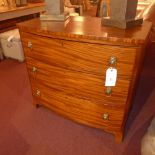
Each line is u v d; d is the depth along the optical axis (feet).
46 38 3.94
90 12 10.78
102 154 4.37
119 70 3.55
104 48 3.41
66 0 10.31
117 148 4.51
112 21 3.79
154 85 7.03
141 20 3.93
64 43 3.75
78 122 4.99
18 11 9.29
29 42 4.31
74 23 4.22
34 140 4.76
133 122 5.32
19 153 4.42
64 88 4.45
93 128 5.09
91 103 4.30
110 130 4.55
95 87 4.00
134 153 4.37
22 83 7.27
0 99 6.33
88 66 3.77
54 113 5.65
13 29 9.46
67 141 4.72
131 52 3.29
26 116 5.56
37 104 5.75
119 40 3.20
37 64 4.57
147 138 3.84
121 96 3.88
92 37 3.35
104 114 4.30
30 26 4.04
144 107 5.95
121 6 3.54
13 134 4.94
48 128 5.12
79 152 4.42
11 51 8.95
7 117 5.53
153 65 6.43
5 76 7.77
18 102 6.19
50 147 4.57
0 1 9.60
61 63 4.08
